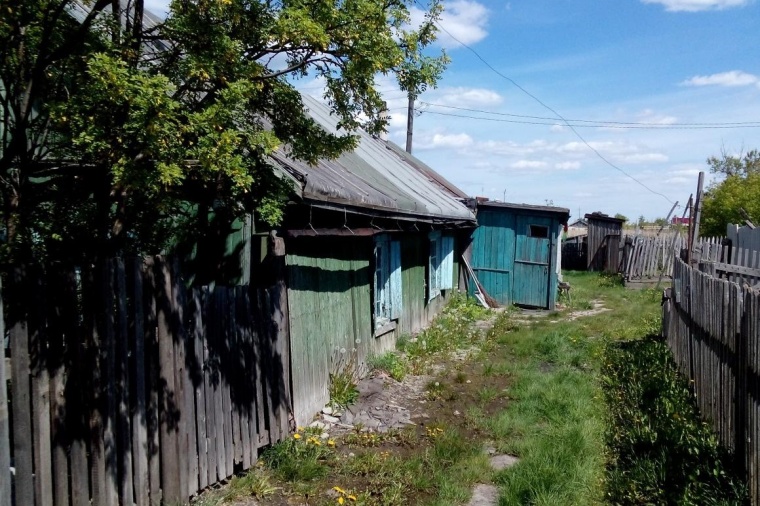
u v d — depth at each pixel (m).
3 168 3.63
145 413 3.82
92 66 3.07
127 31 3.93
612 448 5.54
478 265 16.08
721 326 5.36
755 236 11.40
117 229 3.89
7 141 3.94
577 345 10.23
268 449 5.22
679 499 4.35
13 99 3.64
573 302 16.08
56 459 3.22
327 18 3.88
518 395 7.27
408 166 15.55
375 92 4.26
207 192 4.66
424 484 4.82
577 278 22.27
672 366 8.08
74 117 3.31
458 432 6.10
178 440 4.08
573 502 4.45
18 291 3.02
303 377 6.00
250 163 4.10
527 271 15.62
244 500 4.44
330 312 6.88
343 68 4.16
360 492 4.64
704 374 6.07
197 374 4.29
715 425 5.51
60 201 3.93
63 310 3.27
